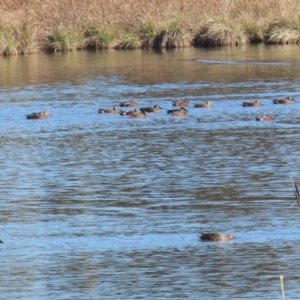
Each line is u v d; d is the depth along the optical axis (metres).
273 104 116.38
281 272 58.41
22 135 100.50
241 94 124.38
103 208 72.56
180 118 108.69
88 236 65.62
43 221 69.44
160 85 133.62
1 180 82.00
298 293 55.53
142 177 82.00
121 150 92.81
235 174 82.25
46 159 89.69
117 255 61.69
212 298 55.03
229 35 182.12
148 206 72.75
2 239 65.38
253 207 72.06
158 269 59.41
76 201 74.75
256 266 59.47
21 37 176.38
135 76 142.62
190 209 71.88
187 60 160.88
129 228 67.38
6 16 178.50
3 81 139.25
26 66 157.00
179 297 55.34
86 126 104.69
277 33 183.25
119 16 184.50
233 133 99.75
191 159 88.44
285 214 69.94
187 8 186.62
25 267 59.88
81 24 182.75
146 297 55.38
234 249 62.53
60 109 114.50
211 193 76.19
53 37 179.25
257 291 55.97
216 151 91.56
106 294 55.78
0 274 58.97
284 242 63.56
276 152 90.44
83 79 140.00
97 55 171.75
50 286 57.03
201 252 61.97
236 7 188.62
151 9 185.25
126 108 114.94
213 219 69.06
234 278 57.88
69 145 95.38
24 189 78.81
